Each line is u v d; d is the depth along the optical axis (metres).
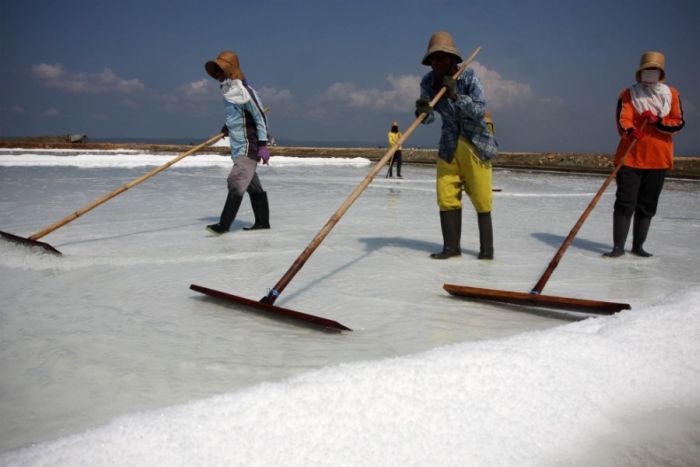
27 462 1.33
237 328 2.71
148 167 16.61
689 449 1.60
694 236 5.81
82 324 2.75
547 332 2.21
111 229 5.62
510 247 5.02
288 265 4.14
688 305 2.46
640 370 1.96
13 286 3.46
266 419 1.51
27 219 6.12
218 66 5.43
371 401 1.60
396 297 3.32
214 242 5.01
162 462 1.34
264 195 5.78
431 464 1.41
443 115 4.25
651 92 4.57
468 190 4.38
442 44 3.96
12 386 2.01
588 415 1.69
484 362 1.83
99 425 1.71
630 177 4.53
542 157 22.59
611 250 4.95
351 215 7.00
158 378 2.09
